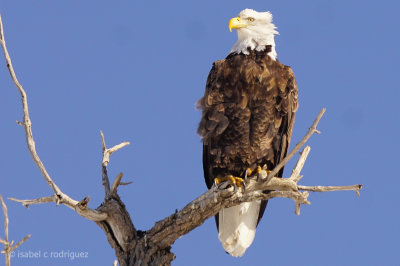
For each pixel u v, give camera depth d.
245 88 12.13
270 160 12.45
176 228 10.07
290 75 12.39
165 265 10.13
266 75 12.16
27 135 9.35
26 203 9.54
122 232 10.14
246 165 12.42
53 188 9.43
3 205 8.16
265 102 12.15
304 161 10.59
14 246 8.19
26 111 9.31
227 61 12.45
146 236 10.16
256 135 12.20
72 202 9.63
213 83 12.29
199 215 10.11
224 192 10.12
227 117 12.13
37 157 9.36
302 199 9.38
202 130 12.20
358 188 9.62
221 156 12.30
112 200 10.25
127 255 10.20
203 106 12.24
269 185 10.24
